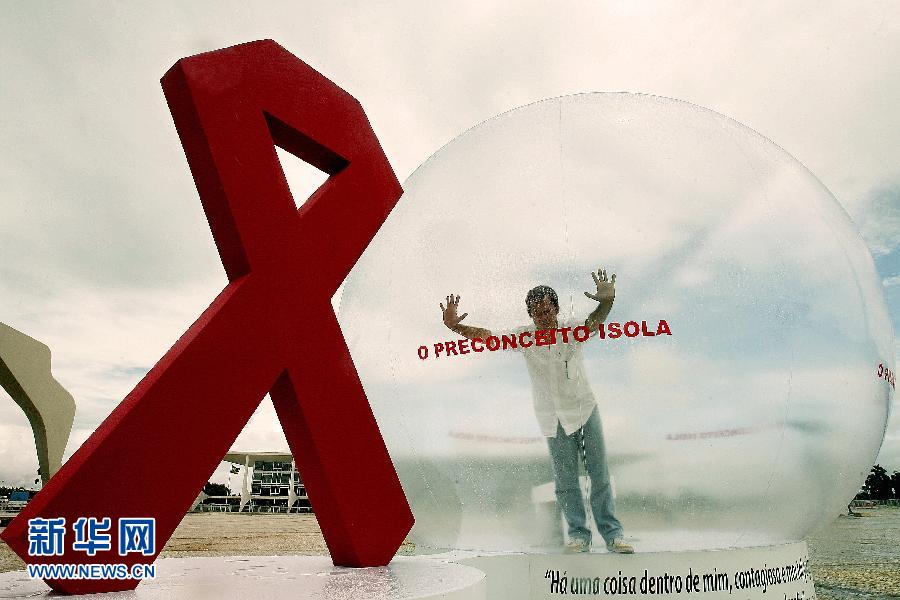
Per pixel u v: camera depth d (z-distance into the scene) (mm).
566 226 2672
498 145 3090
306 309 2766
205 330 2447
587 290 2561
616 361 2494
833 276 2805
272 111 2799
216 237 2725
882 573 5594
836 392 2686
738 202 2717
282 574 2619
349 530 2748
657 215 2633
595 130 2922
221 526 13086
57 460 11297
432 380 2803
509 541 2750
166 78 2633
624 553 2582
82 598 2072
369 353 3096
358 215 3043
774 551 2760
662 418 2469
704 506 2520
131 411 2256
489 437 2668
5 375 10742
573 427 2533
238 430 2494
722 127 3074
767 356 2529
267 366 2594
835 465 2775
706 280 2535
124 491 2221
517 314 2639
